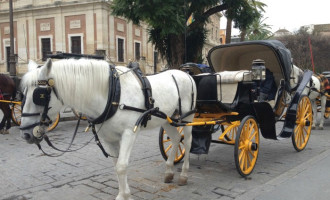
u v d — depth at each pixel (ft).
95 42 75.87
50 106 9.52
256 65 15.64
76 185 13.89
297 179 14.44
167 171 14.23
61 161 17.72
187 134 14.03
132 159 18.26
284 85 18.28
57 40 79.77
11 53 48.39
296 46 92.12
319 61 92.02
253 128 16.01
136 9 32.86
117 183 14.11
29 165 16.97
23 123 9.34
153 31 39.17
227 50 19.88
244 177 14.87
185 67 18.47
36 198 12.46
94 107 10.26
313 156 18.89
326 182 14.01
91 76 10.02
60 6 77.71
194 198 12.35
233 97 15.75
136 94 10.73
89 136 24.94
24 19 82.74
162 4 32.50
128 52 85.20
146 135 25.48
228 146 21.94
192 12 39.22
